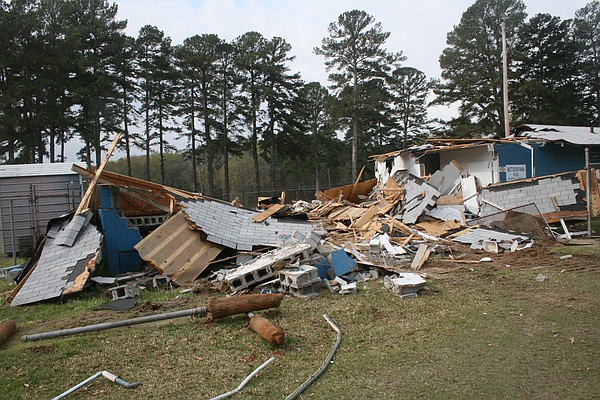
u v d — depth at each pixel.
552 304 6.44
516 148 16.66
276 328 5.31
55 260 8.80
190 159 41.97
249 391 4.14
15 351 5.36
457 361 4.66
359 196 23.47
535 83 32.75
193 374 4.58
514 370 4.37
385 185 18.55
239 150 40.88
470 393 3.96
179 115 37.72
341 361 4.79
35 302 7.74
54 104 28.34
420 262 9.72
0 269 11.08
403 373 4.43
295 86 40.94
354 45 36.62
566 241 11.56
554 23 35.28
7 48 26.30
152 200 10.97
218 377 4.50
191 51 35.66
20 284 8.49
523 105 34.69
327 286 7.91
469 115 36.62
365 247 10.99
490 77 34.56
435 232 13.39
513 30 34.31
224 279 8.20
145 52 36.22
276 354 5.02
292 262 8.25
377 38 36.38
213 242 9.79
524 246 11.12
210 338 5.59
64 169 15.71
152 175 49.78
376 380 4.30
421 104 45.47
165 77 35.81
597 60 39.53
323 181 52.03
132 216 11.90
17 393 4.31
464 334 5.43
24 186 15.16
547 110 34.78
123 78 33.94
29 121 27.19
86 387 4.37
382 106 37.16
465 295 7.18
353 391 4.10
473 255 10.67
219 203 11.23
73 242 9.21
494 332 5.44
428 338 5.36
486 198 13.80
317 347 5.22
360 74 37.38
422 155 19.27
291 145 42.59
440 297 7.13
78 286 8.01
